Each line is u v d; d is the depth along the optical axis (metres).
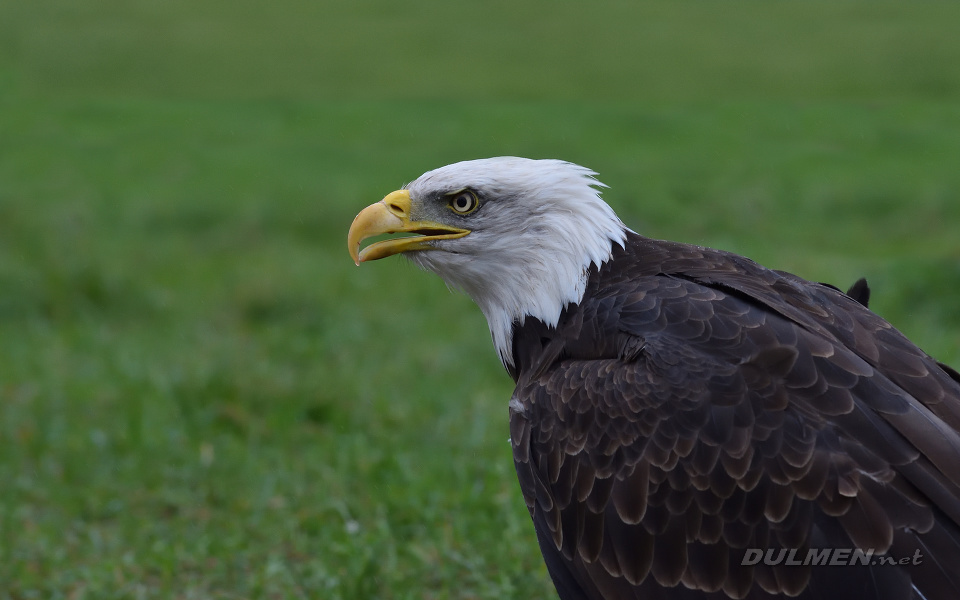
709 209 21.47
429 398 12.88
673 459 6.18
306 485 11.01
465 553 9.49
